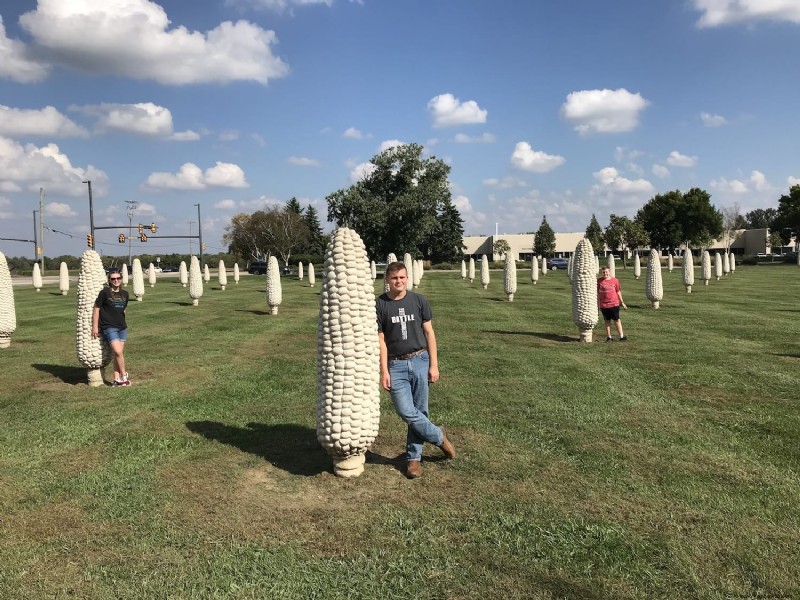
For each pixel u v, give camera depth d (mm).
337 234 4949
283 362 10977
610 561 3699
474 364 10398
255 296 30375
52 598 3400
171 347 12992
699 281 36969
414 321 5105
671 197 87250
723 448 5770
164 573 3652
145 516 4434
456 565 3697
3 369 10422
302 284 44469
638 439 6074
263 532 4160
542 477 5078
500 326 16172
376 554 3838
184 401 7934
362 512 4441
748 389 8250
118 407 7633
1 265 13008
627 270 57344
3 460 5668
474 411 7227
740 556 3732
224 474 5250
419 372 5086
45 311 22266
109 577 3617
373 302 5074
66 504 4668
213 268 96812
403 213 52062
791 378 8914
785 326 15219
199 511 4508
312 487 4941
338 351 4879
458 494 4750
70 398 8164
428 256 95938
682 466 5293
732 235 98250
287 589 3467
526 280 43500
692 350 11617
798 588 3395
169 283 47875
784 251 99812
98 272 8922
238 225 96250
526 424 6637
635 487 4832
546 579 3523
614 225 78250
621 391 8219
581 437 6152
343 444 4926
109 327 8758
